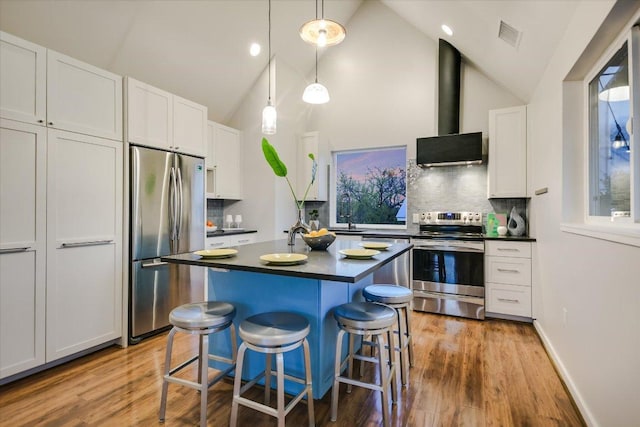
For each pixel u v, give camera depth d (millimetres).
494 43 2947
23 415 1788
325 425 1717
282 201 4566
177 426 1703
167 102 3150
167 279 3082
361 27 4723
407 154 4430
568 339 2111
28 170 2178
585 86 2158
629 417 1294
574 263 2004
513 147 3584
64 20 2627
